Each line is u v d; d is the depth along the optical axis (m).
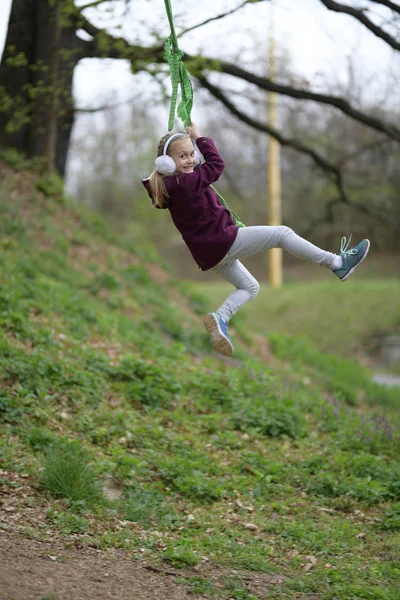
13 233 14.18
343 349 29.69
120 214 56.34
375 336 30.12
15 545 5.41
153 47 13.29
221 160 5.67
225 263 5.67
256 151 43.31
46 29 16.28
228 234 5.50
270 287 37.41
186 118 5.91
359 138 26.09
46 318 11.12
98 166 54.31
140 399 9.44
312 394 13.16
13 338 9.71
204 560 5.80
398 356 28.33
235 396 10.47
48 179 16.66
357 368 18.80
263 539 6.50
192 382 10.50
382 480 8.26
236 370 12.02
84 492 6.51
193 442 8.69
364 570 5.93
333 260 5.53
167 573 5.45
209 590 5.18
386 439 9.78
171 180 5.48
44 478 6.60
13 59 14.76
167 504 6.91
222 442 8.84
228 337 5.64
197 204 5.46
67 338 10.59
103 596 4.84
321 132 25.81
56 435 7.70
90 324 11.97
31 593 4.64
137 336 12.42
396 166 24.08
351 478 8.12
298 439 9.55
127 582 5.16
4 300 10.63
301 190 35.22
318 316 32.06
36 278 12.75
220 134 42.84
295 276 48.91
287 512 7.25
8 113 17.50
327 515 7.26
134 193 56.53
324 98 15.69
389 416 11.99
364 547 6.55
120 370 9.91
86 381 9.11
